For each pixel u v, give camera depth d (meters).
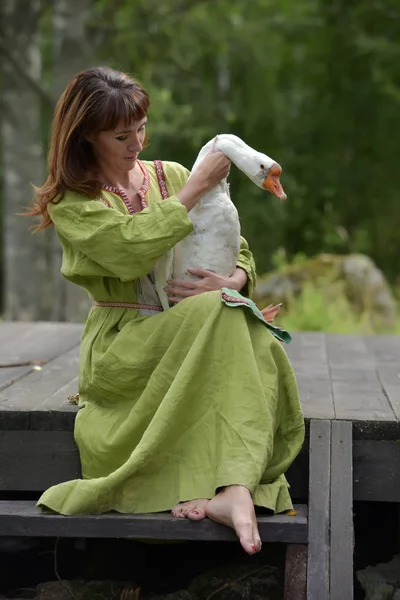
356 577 4.66
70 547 5.57
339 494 4.00
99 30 14.06
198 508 3.73
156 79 17.16
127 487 3.90
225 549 5.09
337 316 11.34
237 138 4.14
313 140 21.77
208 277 4.11
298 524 3.77
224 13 16.20
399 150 21.22
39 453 4.35
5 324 7.96
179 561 5.07
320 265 12.05
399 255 22.00
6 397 4.74
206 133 17.17
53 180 4.12
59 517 3.82
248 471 3.70
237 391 3.81
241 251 4.45
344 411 4.49
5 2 14.02
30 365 5.89
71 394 4.79
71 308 14.06
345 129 21.44
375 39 19.80
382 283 11.95
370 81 20.77
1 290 24.17
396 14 20.00
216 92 18.25
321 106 21.50
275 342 3.98
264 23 17.41
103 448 4.02
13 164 14.50
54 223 4.10
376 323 11.70
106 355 4.05
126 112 3.97
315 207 21.83
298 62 21.17
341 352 6.57
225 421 3.80
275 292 11.91
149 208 3.93
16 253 14.70
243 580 4.41
